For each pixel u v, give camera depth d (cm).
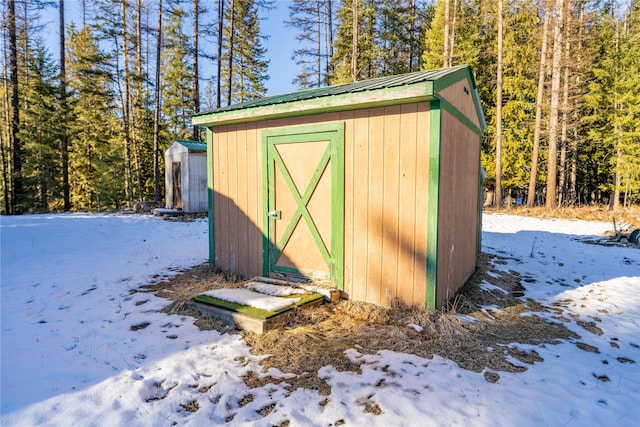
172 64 2283
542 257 699
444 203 371
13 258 596
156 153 1572
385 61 2142
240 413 212
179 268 554
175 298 412
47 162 1717
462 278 473
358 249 392
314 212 421
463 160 462
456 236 430
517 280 540
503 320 370
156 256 633
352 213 394
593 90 1664
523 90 1803
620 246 813
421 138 350
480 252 718
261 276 469
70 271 525
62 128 1627
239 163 486
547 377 256
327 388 238
